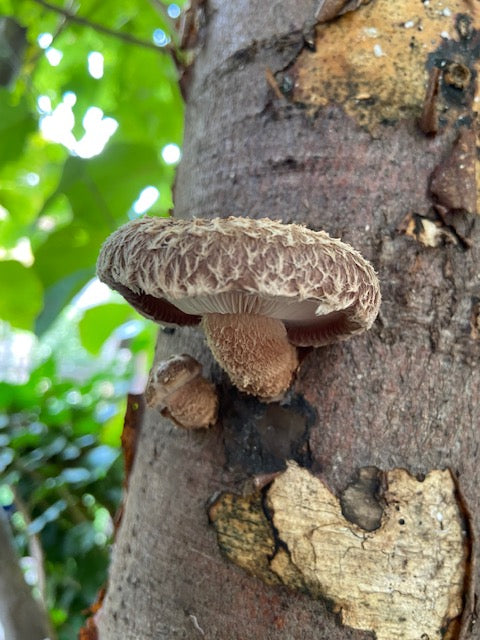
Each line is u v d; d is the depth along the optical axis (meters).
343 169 0.16
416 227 0.16
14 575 0.25
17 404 0.55
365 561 0.14
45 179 0.49
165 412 0.16
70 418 0.54
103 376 0.60
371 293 0.14
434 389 0.15
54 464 0.50
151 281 0.13
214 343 0.15
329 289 0.13
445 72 0.17
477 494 0.15
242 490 0.15
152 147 0.32
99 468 0.49
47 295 0.32
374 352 0.15
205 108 0.19
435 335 0.16
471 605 0.15
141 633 0.16
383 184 0.16
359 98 0.17
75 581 0.50
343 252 0.14
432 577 0.15
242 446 0.16
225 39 0.19
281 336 0.15
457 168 0.16
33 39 0.42
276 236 0.13
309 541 0.15
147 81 0.44
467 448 0.15
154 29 0.42
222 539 0.15
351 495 0.15
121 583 0.17
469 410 0.16
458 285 0.16
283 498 0.15
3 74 0.32
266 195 0.17
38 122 0.33
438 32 0.17
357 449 0.15
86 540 0.50
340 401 0.15
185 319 0.17
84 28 0.42
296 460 0.15
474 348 0.16
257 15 0.18
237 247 0.13
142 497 0.17
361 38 0.17
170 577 0.16
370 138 0.17
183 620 0.15
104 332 0.40
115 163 0.31
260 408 0.16
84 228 0.32
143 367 0.59
